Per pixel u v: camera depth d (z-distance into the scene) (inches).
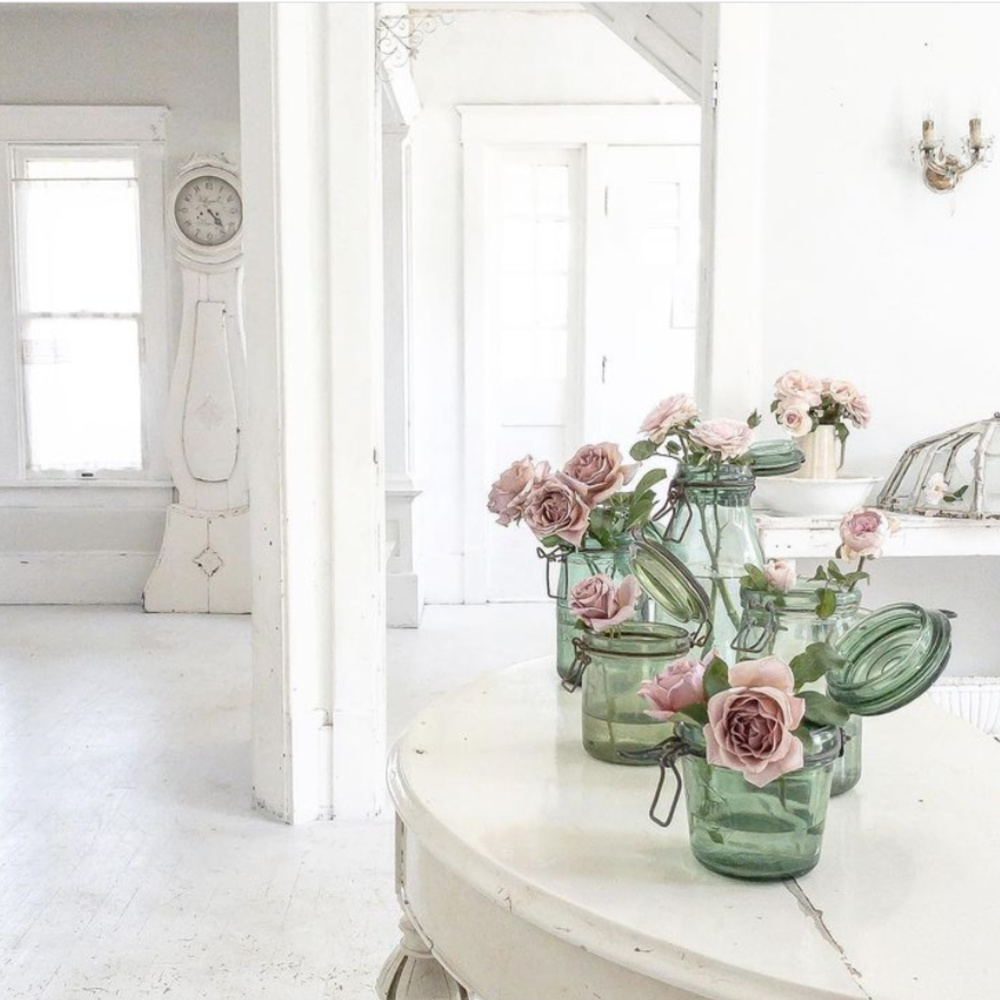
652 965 31.9
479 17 231.1
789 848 36.3
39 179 235.0
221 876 106.3
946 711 58.7
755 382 115.0
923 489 111.3
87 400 240.5
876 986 29.9
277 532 116.9
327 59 112.2
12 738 148.5
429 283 236.5
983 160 113.3
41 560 243.0
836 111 113.3
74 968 88.7
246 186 113.6
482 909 38.3
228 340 231.1
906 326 115.4
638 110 231.8
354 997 84.9
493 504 53.1
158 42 231.9
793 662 36.9
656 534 59.2
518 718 55.1
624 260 236.5
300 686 118.8
